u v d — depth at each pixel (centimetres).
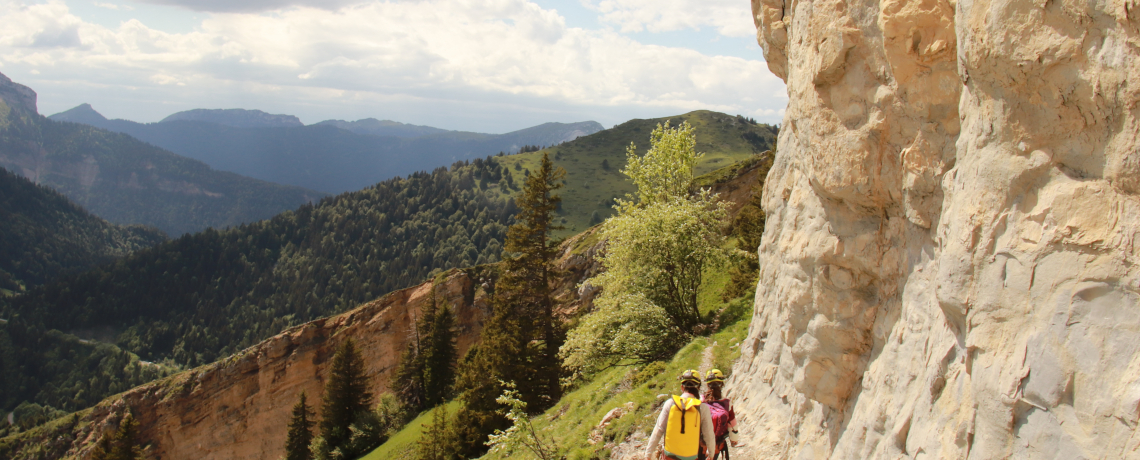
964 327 524
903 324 702
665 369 1983
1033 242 430
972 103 525
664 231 2533
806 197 977
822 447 870
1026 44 425
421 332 8844
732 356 1728
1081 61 397
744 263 2744
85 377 19312
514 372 3494
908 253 717
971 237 496
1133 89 367
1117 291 373
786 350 1119
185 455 9281
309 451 7569
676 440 687
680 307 2562
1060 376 397
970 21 479
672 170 3784
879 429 695
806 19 902
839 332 832
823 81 786
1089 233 391
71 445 9325
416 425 6138
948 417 536
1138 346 356
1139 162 367
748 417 1245
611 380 2317
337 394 7275
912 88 657
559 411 2425
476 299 9075
